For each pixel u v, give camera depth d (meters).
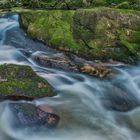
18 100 10.59
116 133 9.89
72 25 14.76
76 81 12.49
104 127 10.12
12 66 11.30
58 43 14.27
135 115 10.88
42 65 13.38
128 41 14.25
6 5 18.95
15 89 10.65
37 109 10.16
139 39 14.38
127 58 13.84
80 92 11.90
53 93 11.16
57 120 9.98
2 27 16.97
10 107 10.12
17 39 15.74
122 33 14.37
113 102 11.48
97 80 12.66
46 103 10.71
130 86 12.67
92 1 17.86
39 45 14.90
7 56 14.30
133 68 13.65
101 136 9.73
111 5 17.48
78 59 13.72
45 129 9.65
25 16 16.41
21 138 9.48
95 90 12.09
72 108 10.84
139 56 14.02
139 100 12.00
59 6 17.75
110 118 10.59
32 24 15.74
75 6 17.64
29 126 9.65
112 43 14.07
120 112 10.98
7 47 15.12
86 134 9.73
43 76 12.43
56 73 12.84
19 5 18.88
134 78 13.15
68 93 11.73
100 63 13.55
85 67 13.05
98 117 10.58
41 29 15.18
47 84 11.23
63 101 11.13
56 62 13.23
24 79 11.02
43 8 17.91
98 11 14.55
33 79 11.12
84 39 14.19
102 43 14.03
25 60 13.95
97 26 14.36
